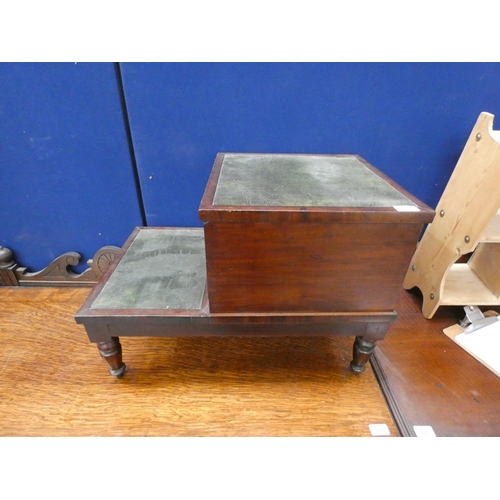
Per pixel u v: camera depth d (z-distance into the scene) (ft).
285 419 2.47
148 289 2.53
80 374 2.79
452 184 3.09
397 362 2.96
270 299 2.29
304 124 3.17
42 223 3.57
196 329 2.41
